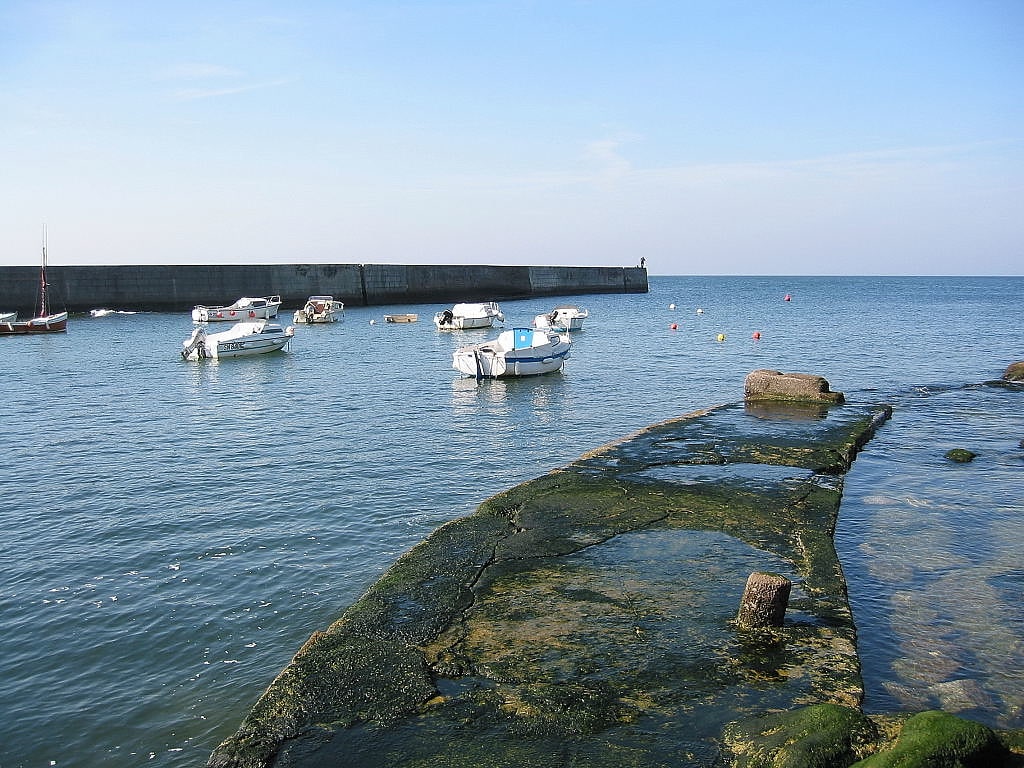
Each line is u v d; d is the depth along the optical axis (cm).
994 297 11650
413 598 811
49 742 731
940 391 2448
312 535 1245
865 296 12244
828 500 1155
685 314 7481
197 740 732
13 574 1103
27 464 1705
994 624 827
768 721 567
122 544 1212
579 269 10400
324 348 4381
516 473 1634
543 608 785
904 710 662
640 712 601
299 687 643
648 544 966
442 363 3681
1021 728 634
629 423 2208
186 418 2269
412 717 600
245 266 7075
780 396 2039
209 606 1000
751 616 741
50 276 6206
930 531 1112
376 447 1872
